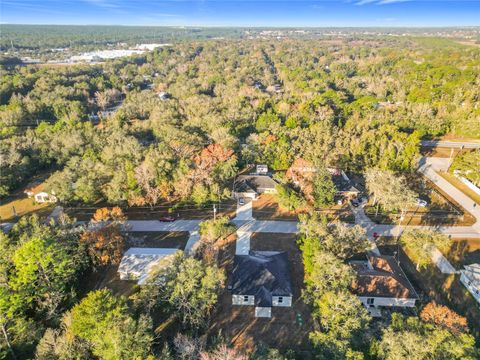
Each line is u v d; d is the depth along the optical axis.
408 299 34.81
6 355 27.92
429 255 39.94
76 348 25.52
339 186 58.16
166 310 31.97
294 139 71.00
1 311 28.34
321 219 44.88
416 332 26.02
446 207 55.38
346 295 29.48
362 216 52.53
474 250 44.84
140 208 53.81
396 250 44.84
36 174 67.31
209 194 53.06
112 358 24.33
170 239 46.72
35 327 29.28
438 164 71.38
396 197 48.84
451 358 23.61
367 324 28.41
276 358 24.58
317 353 28.52
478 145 81.56
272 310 34.62
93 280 38.44
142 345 25.39
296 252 44.06
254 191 57.72
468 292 37.72
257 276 36.47
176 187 51.94
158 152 56.88
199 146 66.44
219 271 33.34
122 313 26.88
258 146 69.12
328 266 33.56
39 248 31.50
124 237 44.22
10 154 62.91
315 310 32.34
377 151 67.00
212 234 44.09
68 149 68.19
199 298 30.86
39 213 53.41
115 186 50.28
